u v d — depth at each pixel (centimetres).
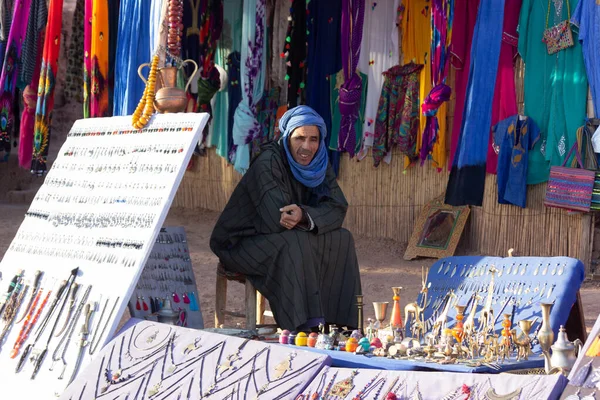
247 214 534
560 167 819
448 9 856
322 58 962
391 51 938
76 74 1354
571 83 802
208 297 711
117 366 383
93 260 434
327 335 384
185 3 938
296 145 527
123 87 603
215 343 369
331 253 515
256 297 521
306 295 493
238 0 977
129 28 600
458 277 467
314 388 320
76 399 374
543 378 271
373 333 401
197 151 1134
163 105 466
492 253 913
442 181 966
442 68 866
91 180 471
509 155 859
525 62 834
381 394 301
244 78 845
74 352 404
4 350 438
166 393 352
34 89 796
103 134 488
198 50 950
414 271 866
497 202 908
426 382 296
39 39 800
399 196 1001
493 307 432
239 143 867
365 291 757
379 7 939
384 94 948
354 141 964
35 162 734
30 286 456
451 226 944
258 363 345
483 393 279
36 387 403
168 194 424
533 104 837
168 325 396
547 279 420
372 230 1023
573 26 789
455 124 893
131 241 423
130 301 507
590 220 834
